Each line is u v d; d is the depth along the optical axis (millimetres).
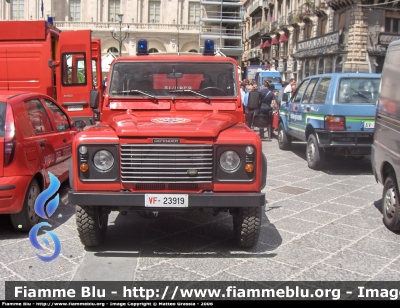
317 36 36344
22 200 5781
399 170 5949
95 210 5176
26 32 12242
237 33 52312
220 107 6152
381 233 6191
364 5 30609
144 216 5863
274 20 51312
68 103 12609
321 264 5090
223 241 5789
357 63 31141
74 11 52844
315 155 10461
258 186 4926
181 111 6125
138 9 53406
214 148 4883
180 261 5121
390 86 6500
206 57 6320
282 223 6586
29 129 6273
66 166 7688
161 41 53562
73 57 12539
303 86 12172
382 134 6656
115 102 6164
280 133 13836
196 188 4902
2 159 5676
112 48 53406
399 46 6410
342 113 9711
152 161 4852
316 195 8242
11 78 12297
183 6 53969
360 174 10219
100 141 4859
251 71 44250
